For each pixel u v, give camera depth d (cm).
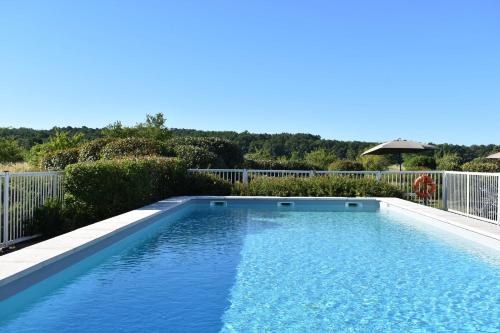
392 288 600
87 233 774
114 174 1138
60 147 3000
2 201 849
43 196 1012
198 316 490
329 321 477
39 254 604
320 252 824
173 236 990
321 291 584
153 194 1468
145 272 678
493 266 723
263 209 1503
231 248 859
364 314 499
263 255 801
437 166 2675
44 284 568
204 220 1241
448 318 488
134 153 1900
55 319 479
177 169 1628
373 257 786
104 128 3328
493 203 1109
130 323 468
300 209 1505
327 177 1756
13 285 504
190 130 5419
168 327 457
